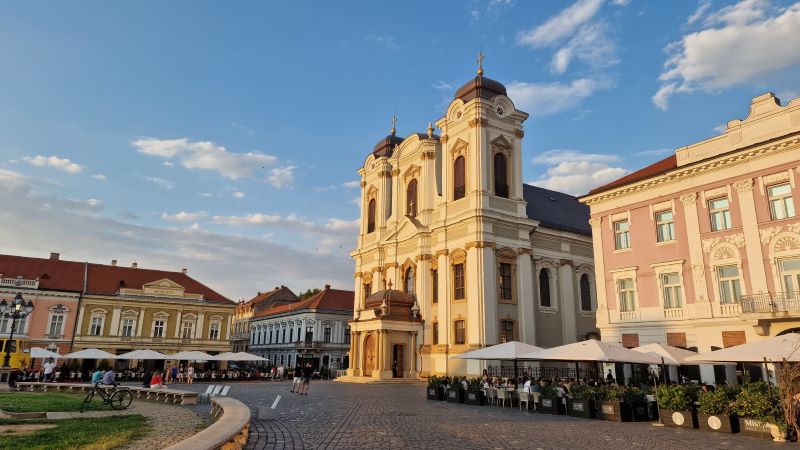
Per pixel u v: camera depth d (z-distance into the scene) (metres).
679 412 18.39
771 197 27.28
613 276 33.97
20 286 61.44
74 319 63.44
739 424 16.94
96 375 24.55
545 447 13.95
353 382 44.84
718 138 29.83
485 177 45.28
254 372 55.19
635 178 33.38
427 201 51.22
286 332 88.31
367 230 60.59
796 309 25.03
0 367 37.34
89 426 15.81
